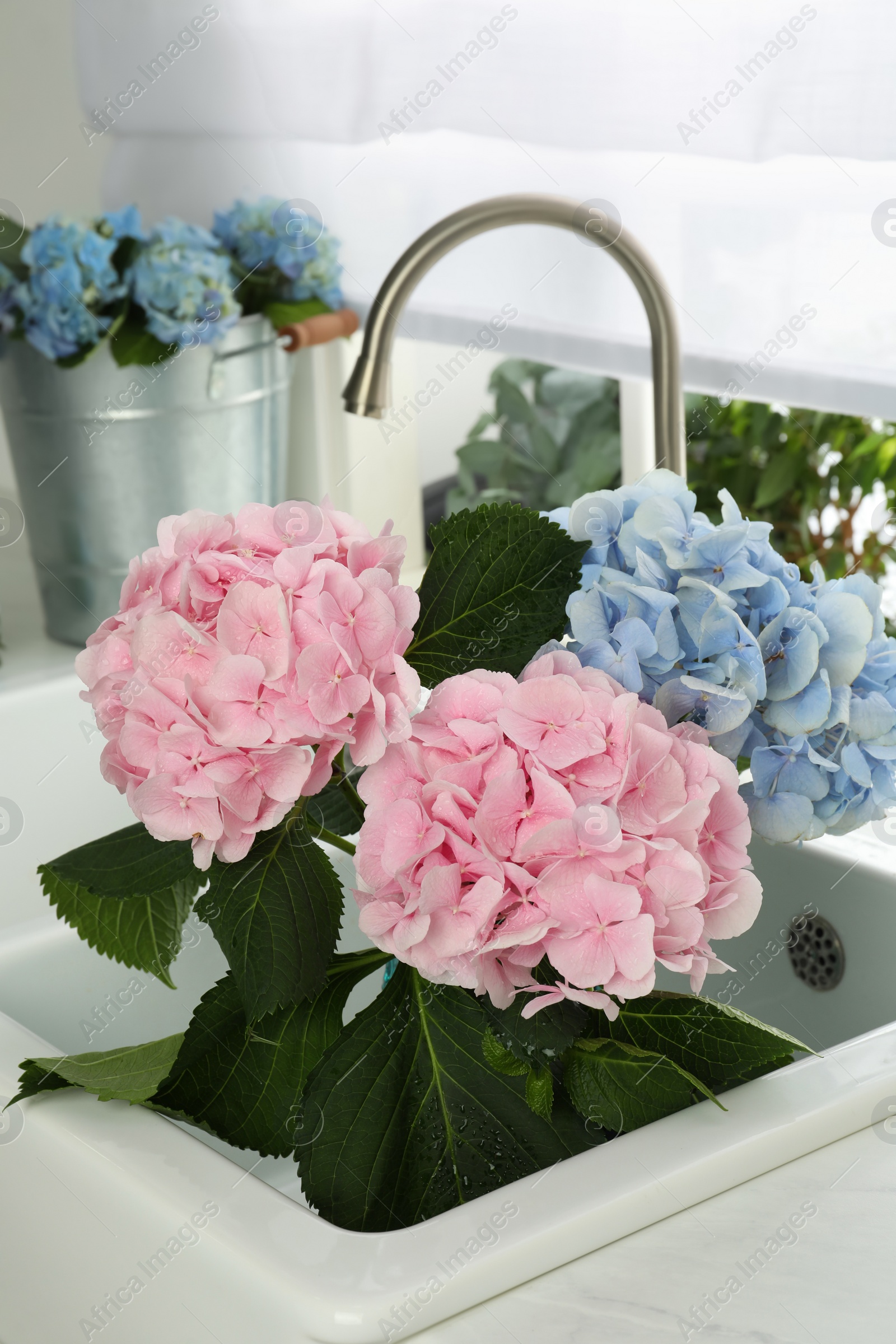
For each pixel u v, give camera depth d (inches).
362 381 25.1
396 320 25.0
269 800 16.3
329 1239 14.8
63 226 46.6
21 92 60.0
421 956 15.5
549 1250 14.9
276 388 50.9
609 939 15.3
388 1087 17.6
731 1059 17.9
